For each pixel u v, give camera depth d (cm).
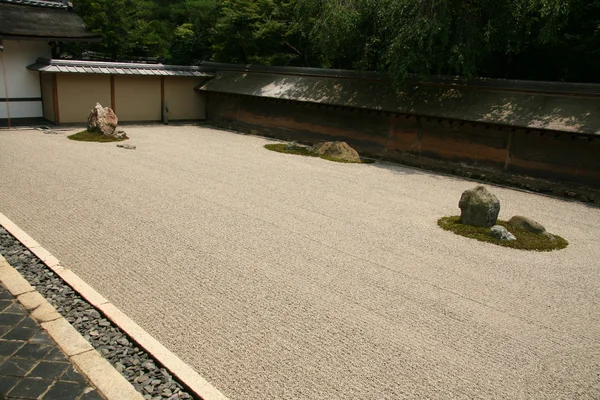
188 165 1033
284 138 1548
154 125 1669
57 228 598
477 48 1091
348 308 441
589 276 560
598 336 423
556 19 992
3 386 299
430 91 1205
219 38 1919
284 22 1756
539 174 1033
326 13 1230
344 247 602
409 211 793
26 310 390
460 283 517
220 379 329
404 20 1109
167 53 2266
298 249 583
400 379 341
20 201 697
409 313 441
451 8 1094
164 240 581
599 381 357
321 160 1209
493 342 401
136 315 405
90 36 1548
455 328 420
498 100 1089
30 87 1512
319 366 350
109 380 310
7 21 1412
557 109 993
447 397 325
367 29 1273
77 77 1487
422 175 1118
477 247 637
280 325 404
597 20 1191
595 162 948
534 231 705
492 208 710
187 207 723
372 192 910
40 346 342
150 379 321
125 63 1584
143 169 962
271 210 741
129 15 2106
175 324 395
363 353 371
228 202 769
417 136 1231
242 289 465
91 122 1332
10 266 468
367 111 1320
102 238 574
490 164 1108
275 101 1551
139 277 476
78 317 393
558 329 431
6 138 1215
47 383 304
